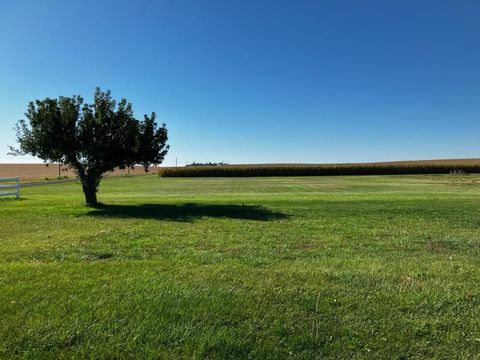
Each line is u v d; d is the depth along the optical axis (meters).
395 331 4.31
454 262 7.41
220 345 3.95
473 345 4.05
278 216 14.51
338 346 3.98
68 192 32.62
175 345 3.96
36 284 5.73
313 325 4.42
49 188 39.22
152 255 8.11
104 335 4.11
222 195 27.09
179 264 7.09
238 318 4.56
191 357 3.75
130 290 5.45
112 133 18.05
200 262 7.38
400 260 7.64
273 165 93.75
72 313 4.63
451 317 4.67
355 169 89.56
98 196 26.97
